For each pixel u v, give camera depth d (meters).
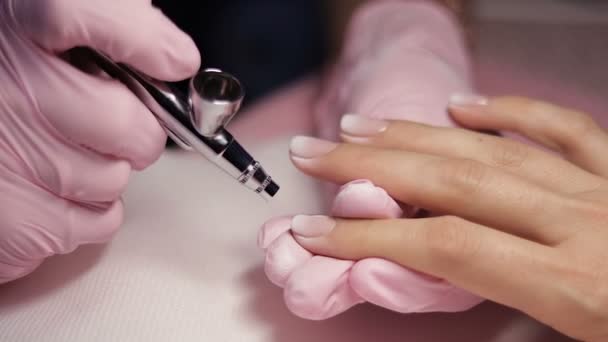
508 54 0.52
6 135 0.25
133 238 0.29
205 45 0.47
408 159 0.27
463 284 0.25
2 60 0.24
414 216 0.28
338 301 0.25
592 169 0.30
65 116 0.24
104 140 0.25
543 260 0.24
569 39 0.55
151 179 0.32
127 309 0.26
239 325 0.26
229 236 0.29
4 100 0.24
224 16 0.47
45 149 0.25
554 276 0.24
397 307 0.25
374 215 0.26
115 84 0.25
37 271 0.27
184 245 0.28
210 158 0.25
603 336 0.25
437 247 0.24
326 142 0.28
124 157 0.26
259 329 0.26
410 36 0.39
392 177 0.27
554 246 0.25
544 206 0.26
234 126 0.40
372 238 0.25
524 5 0.60
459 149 0.28
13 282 0.27
